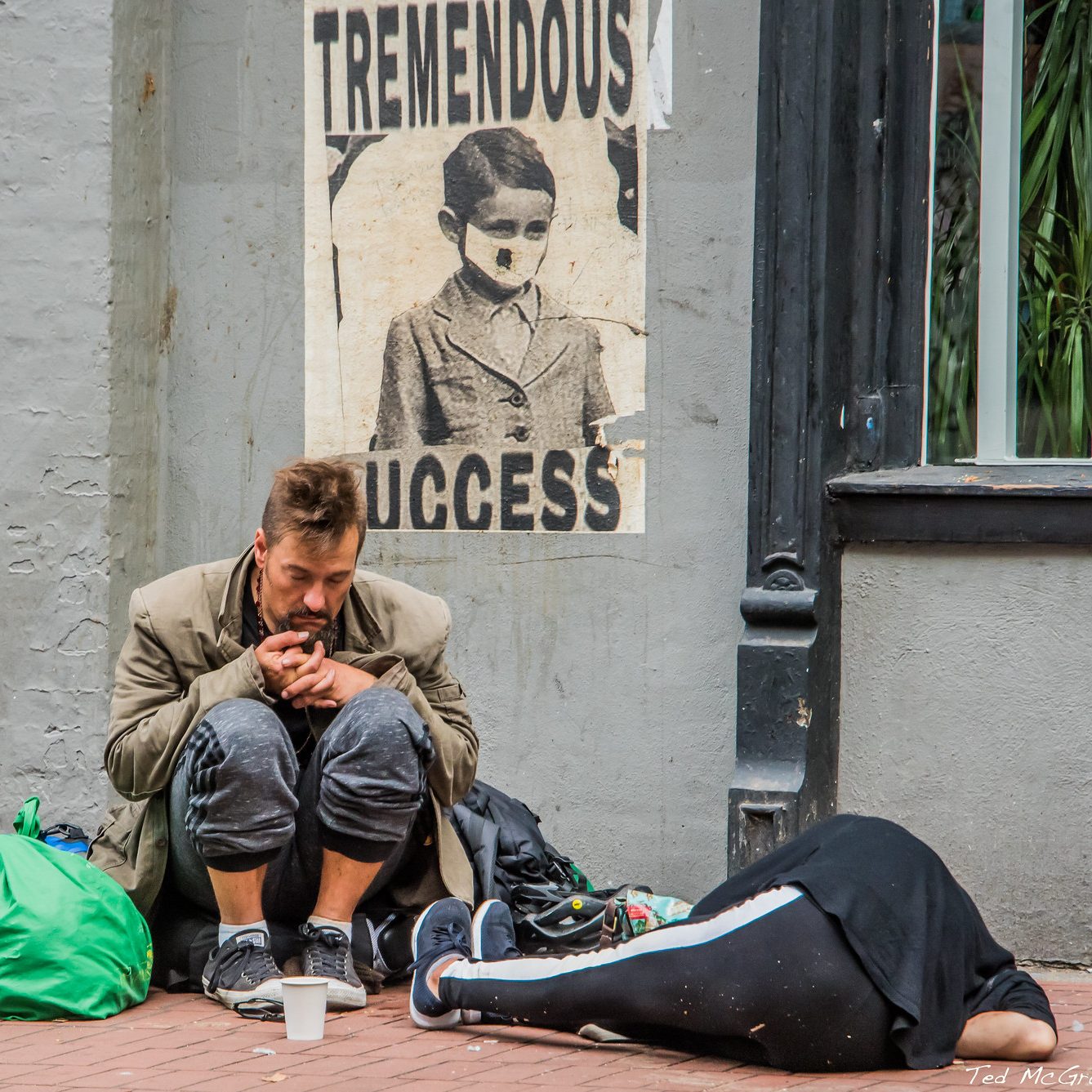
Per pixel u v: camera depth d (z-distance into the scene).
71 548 20.55
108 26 20.25
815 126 17.67
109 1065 12.91
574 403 19.52
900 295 18.59
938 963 12.86
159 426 21.31
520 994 13.49
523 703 19.75
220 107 21.00
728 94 18.89
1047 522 17.16
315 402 20.66
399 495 20.27
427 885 15.94
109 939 14.64
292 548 14.36
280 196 20.73
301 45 20.58
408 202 20.19
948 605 17.72
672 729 19.12
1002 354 18.61
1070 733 17.27
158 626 15.23
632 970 12.98
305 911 15.57
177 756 14.81
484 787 18.05
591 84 19.38
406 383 20.23
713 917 12.85
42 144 20.48
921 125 18.56
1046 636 17.33
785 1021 12.40
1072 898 17.31
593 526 19.45
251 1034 13.95
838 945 12.47
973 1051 13.09
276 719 14.54
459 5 19.86
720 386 18.94
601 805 19.41
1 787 20.86
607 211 19.36
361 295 20.42
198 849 14.43
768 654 17.61
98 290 20.36
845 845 13.24
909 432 18.62
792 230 17.77
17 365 20.64
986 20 18.53
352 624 15.71
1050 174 18.53
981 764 17.61
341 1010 14.88
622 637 19.34
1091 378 18.48
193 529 21.27
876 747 18.05
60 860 14.99
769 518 17.88
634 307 19.27
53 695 20.66
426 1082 12.36
